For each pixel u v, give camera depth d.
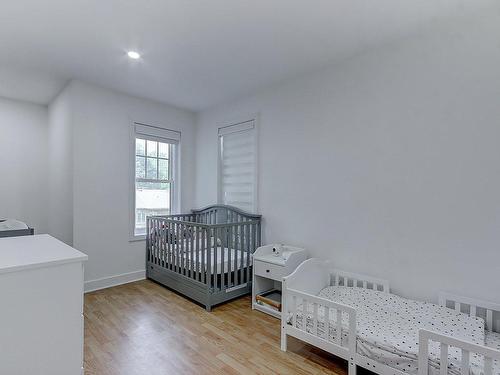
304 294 1.95
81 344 1.17
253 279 2.82
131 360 1.90
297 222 3.00
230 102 3.81
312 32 2.18
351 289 2.38
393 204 2.33
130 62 2.70
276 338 2.22
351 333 1.71
